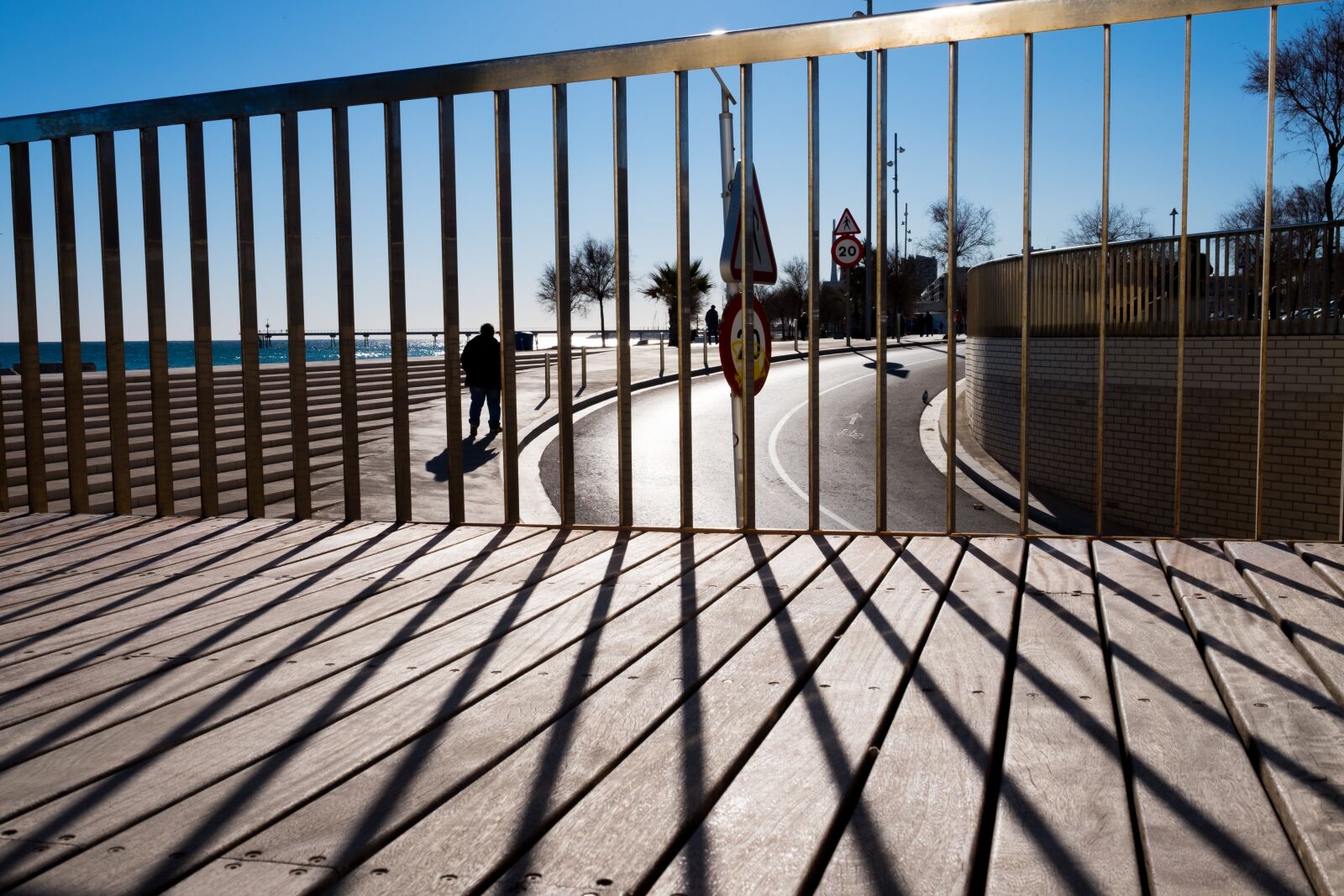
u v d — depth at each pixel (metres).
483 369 14.80
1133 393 13.16
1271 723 1.77
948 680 2.08
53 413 11.24
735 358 4.00
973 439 17.55
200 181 4.29
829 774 1.63
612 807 1.52
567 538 3.75
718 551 3.45
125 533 4.06
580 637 2.48
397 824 1.48
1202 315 12.43
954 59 3.42
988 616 2.55
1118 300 13.39
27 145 4.51
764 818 1.48
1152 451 12.97
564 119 3.89
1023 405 3.51
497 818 1.50
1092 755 1.69
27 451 4.62
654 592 2.91
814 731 1.82
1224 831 1.40
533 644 2.41
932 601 2.72
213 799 1.58
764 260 4.32
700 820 1.50
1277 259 11.73
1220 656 2.15
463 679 2.16
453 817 1.50
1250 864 1.31
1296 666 2.08
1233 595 2.66
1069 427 14.12
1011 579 2.94
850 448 16.25
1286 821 1.43
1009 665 2.18
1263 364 3.31
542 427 16.47
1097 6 3.28
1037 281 14.91
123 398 4.52
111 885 1.32
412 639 2.48
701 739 1.79
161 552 3.68
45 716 1.98
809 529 3.69
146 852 1.41
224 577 3.25
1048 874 1.30
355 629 2.59
